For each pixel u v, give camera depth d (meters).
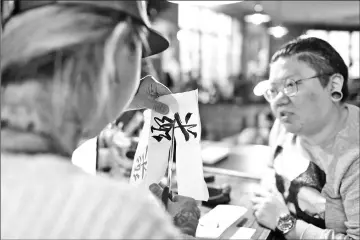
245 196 1.73
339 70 1.40
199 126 0.92
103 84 0.48
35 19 0.47
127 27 0.50
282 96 1.42
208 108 9.12
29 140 0.47
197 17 12.60
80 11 0.47
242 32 15.75
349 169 1.37
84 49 0.46
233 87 11.64
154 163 0.93
